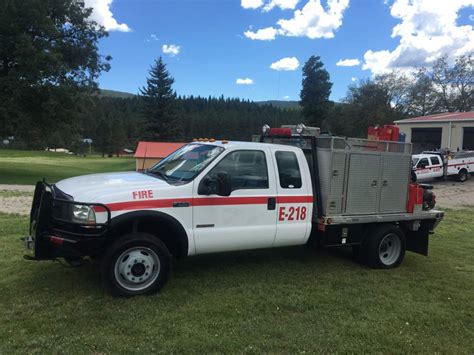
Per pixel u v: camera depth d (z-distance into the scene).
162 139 72.31
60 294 4.95
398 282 6.04
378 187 6.59
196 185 5.21
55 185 5.38
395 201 6.79
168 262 5.11
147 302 4.81
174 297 5.02
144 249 4.98
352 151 6.27
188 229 5.17
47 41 28.59
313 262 6.82
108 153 108.56
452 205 16.80
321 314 4.76
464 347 4.16
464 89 56.59
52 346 3.78
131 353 3.73
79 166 47.94
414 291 5.70
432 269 6.82
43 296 4.88
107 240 4.92
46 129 30.55
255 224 5.60
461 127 32.12
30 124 29.02
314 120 71.44
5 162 44.00
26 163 44.34
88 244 4.66
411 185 6.98
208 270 6.15
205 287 5.43
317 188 6.18
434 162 25.66
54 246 4.72
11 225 8.66
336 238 6.36
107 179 5.39
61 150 112.06
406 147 6.82
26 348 3.73
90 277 5.54
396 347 4.08
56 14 30.09
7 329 4.05
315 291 5.48
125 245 4.84
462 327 4.62
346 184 6.28
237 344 3.96
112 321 4.31
